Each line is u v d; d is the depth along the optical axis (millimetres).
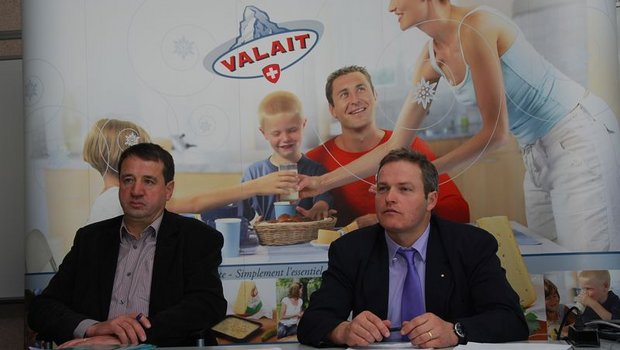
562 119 3184
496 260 2213
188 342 2404
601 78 3186
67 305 2604
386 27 3291
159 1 3369
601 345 1846
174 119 3355
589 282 3137
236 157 3338
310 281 3260
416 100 3273
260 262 3291
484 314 2014
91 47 3379
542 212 3191
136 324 2227
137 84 3367
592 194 3145
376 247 2250
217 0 3357
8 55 4008
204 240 2594
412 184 2143
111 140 3361
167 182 2662
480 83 3244
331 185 3295
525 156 3215
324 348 1978
